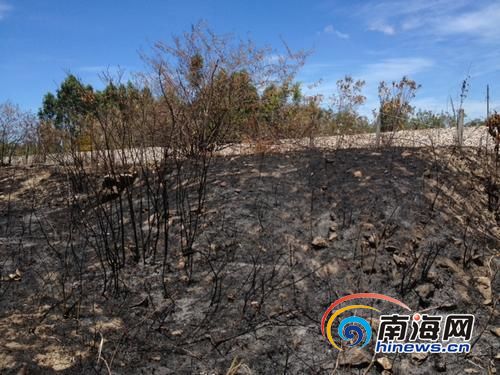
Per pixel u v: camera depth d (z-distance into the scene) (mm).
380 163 5105
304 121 7406
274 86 7277
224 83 6152
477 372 2736
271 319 3092
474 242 3871
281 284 3385
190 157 5340
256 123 6770
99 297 3363
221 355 2834
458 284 3391
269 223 4047
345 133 7637
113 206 4691
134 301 3303
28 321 3125
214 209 4309
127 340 2953
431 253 3660
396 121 7805
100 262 3766
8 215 4781
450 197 4453
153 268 3637
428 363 2801
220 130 5887
